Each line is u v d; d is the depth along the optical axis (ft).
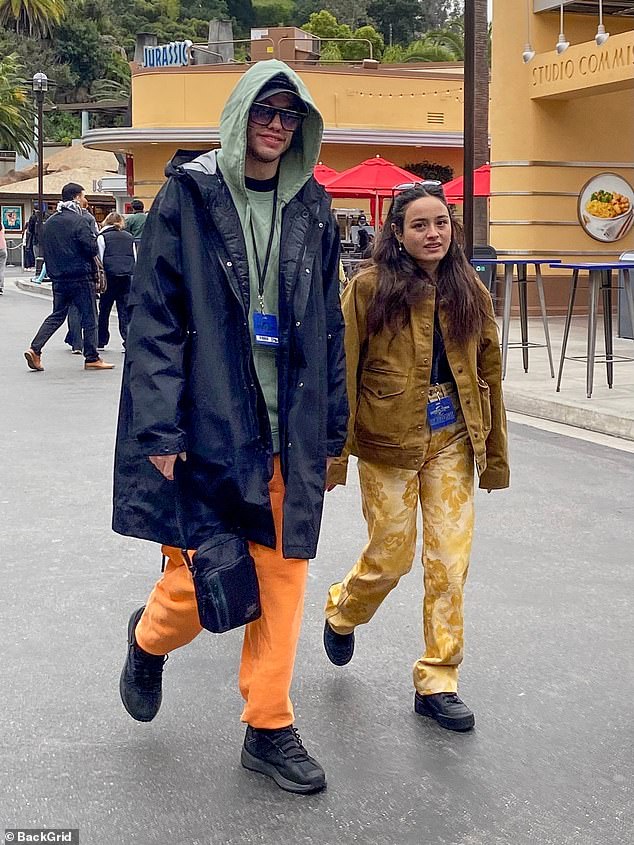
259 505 10.99
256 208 11.24
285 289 11.12
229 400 10.91
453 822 11.01
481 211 55.47
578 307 64.08
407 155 93.61
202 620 10.89
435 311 12.72
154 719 13.37
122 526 11.19
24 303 83.46
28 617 16.88
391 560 13.28
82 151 178.19
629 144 62.95
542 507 23.65
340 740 12.79
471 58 44.73
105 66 267.59
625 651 15.62
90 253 44.27
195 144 91.81
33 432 31.73
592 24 61.31
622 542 21.09
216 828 10.89
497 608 17.34
